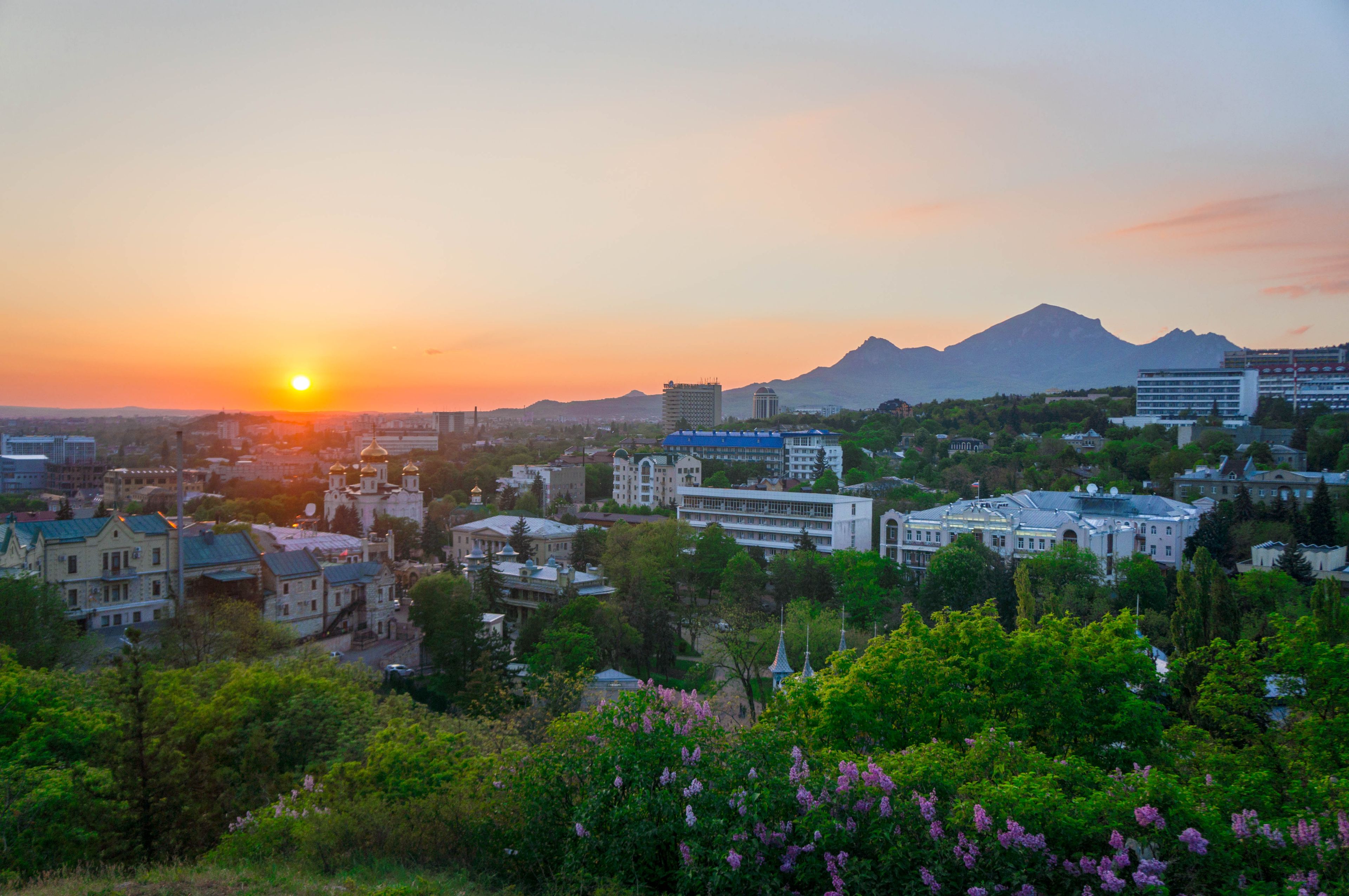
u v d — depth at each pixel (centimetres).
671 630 11688
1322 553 13550
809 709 4547
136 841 3716
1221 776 3900
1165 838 2688
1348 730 3825
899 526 16562
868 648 5100
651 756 3094
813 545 16912
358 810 3581
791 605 11675
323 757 5381
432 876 3133
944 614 5853
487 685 8725
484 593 12719
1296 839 2678
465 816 3400
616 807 2984
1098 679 4594
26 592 8319
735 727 3853
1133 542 15500
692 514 19838
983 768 3312
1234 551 15062
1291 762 3884
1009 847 2619
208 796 4259
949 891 2597
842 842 2697
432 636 10544
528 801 3250
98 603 10894
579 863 2944
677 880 2811
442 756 4503
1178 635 8844
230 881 2961
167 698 4934
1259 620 10169
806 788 2870
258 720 5594
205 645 8594
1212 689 4384
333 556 15562
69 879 3138
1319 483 15938
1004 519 15375
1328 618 6775
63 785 3681
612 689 9269
